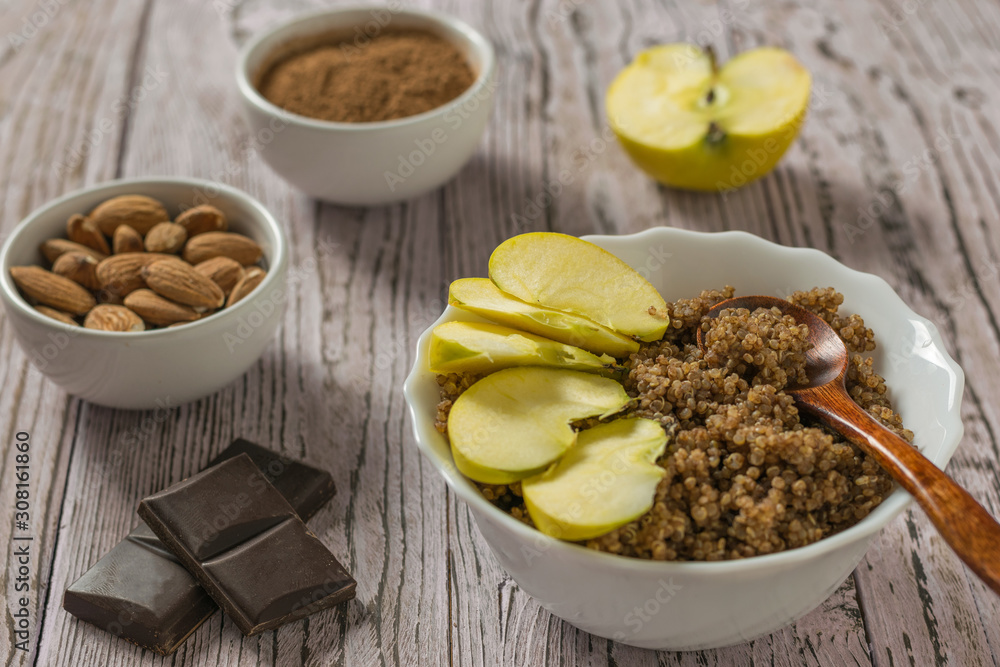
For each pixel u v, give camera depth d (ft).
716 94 1.83
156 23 2.20
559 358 1.36
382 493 1.52
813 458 1.30
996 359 1.64
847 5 2.23
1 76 2.07
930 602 1.42
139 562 1.41
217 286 1.59
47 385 1.63
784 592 1.27
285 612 1.39
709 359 1.38
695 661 1.38
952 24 2.17
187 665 1.38
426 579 1.45
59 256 1.61
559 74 2.09
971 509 1.24
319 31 1.92
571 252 1.43
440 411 1.34
